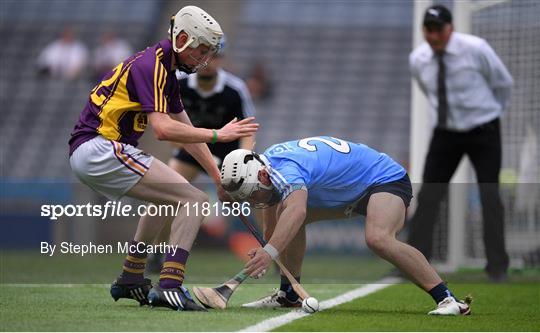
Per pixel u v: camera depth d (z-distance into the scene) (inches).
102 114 738.8
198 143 770.2
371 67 2920.8
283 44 3036.4
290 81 2898.6
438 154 1220.5
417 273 748.0
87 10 3149.6
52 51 2908.5
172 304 733.9
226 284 767.7
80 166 740.0
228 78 1230.9
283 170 728.3
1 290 956.6
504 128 1422.2
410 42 2977.4
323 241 1769.2
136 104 735.7
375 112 2783.0
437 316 739.4
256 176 734.5
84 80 2906.0
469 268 1373.0
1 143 2758.4
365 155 773.3
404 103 2800.2
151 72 725.9
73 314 706.2
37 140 2760.8
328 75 2910.9
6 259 1643.7
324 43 3014.3
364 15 3080.7
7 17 3144.7
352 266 1496.1
